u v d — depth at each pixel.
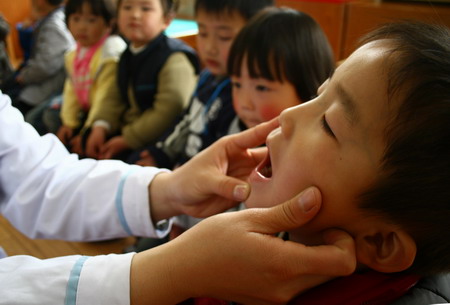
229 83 1.23
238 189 0.61
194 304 0.63
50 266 0.52
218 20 1.24
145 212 0.70
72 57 2.00
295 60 0.95
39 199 0.76
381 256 0.49
